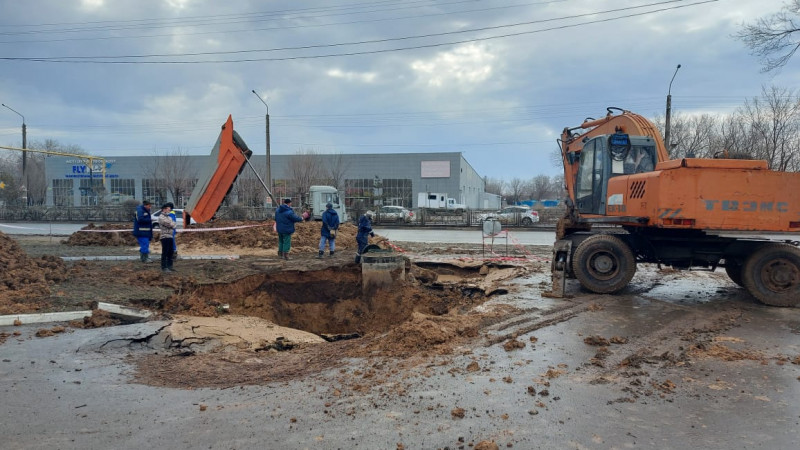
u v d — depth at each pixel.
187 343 6.83
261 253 15.66
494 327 7.57
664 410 4.62
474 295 11.14
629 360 5.99
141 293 9.05
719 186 8.84
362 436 4.07
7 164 70.00
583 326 7.66
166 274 10.89
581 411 4.58
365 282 11.49
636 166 11.12
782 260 9.04
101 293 8.86
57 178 62.75
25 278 9.05
